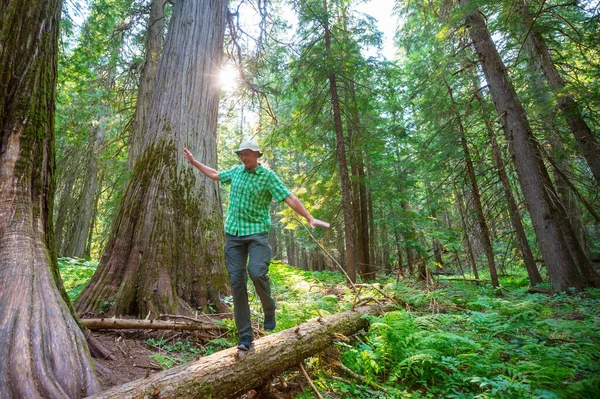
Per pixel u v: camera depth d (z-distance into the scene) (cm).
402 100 1283
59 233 1455
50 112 305
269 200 300
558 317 499
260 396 273
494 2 682
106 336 354
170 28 615
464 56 914
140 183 502
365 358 321
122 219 479
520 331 430
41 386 186
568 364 312
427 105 991
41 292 234
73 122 1089
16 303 214
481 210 892
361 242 1230
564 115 838
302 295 615
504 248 1352
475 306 562
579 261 739
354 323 406
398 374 316
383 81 1087
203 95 583
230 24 880
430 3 1039
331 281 991
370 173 1257
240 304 280
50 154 299
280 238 2642
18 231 251
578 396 245
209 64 607
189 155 334
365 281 1094
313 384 296
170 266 457
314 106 1114
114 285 433
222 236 543
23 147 274
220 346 372
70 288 643
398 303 526
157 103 560
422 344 342
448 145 928
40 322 216
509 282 1054
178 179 516
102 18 1010
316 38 1118
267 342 290
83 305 405
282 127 1145
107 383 262
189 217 505
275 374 284
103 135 1434
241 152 284
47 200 292
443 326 423
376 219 1348
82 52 976
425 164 1016
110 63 1071
